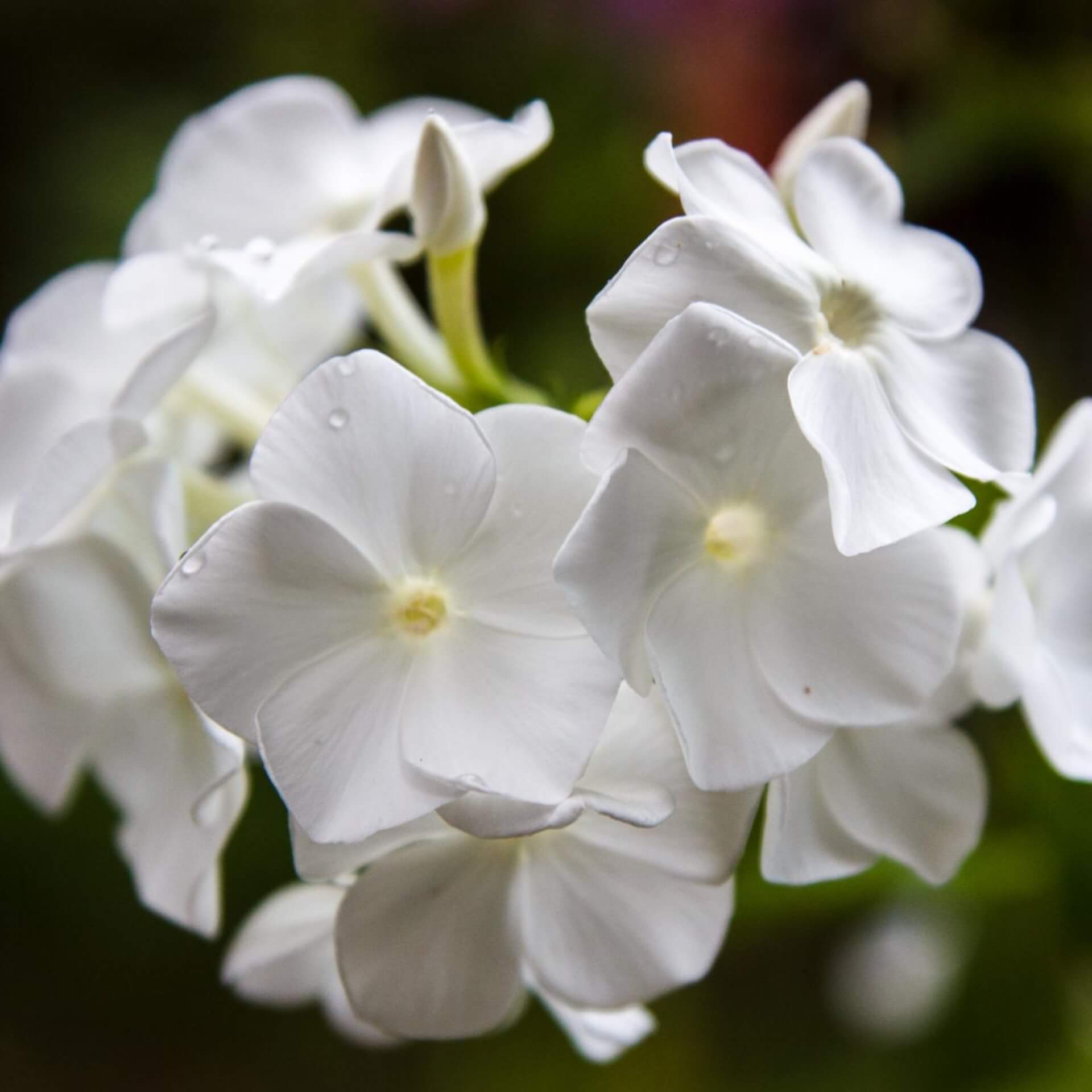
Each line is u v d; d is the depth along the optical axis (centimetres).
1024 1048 43
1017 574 34
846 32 49
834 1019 49
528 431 34
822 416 34
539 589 34
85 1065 55
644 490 34
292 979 37
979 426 35
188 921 35
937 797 35
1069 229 49
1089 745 35
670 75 51
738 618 34
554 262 51
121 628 36
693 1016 51
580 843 35
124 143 54
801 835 34
